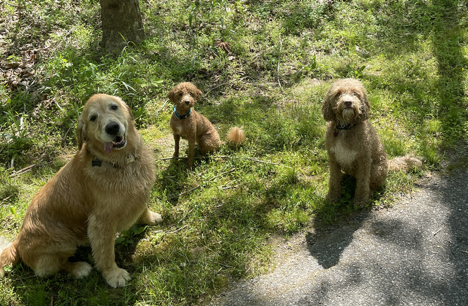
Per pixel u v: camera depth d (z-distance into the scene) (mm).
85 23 3271
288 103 2529
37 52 2914
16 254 1596
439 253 1493
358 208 1780
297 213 1759
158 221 1822
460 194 1777
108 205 1483
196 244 1703
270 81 2799
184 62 2869
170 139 2375
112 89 2494
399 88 2555
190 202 1896
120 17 2902
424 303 1312
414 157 1962
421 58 2865
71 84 2639
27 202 1962
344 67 2871
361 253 1530
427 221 1649
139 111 2422
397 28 3346
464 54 2842
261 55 2984
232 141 2182
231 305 1405
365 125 1684
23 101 2547
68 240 1562
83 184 1504
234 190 1957
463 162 1987
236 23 3289
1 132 2396
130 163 1515
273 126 2332
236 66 2887
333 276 1447
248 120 2404
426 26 3293
